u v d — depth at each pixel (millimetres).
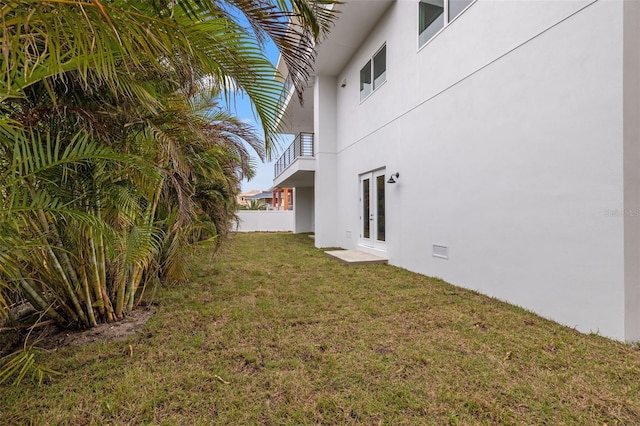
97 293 3410
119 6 1316
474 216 4758
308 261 7785
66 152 1982
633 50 2932
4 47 1236
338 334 3225
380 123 7742
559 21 3465
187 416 1968
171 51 1598
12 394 2166
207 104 4117
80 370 2502
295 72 1808
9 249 1916
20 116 2021
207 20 1649
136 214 3391
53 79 1938
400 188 6855
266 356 2754
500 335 3168
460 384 2307
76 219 2229
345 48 9031
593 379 2363
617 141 2949
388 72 7340
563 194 3443
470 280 4871
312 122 15367
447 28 5301
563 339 3059
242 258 8258
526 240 3898
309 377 2410
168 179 3258
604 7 3035
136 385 2273
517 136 4004
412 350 2848
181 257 4719
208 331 3299
